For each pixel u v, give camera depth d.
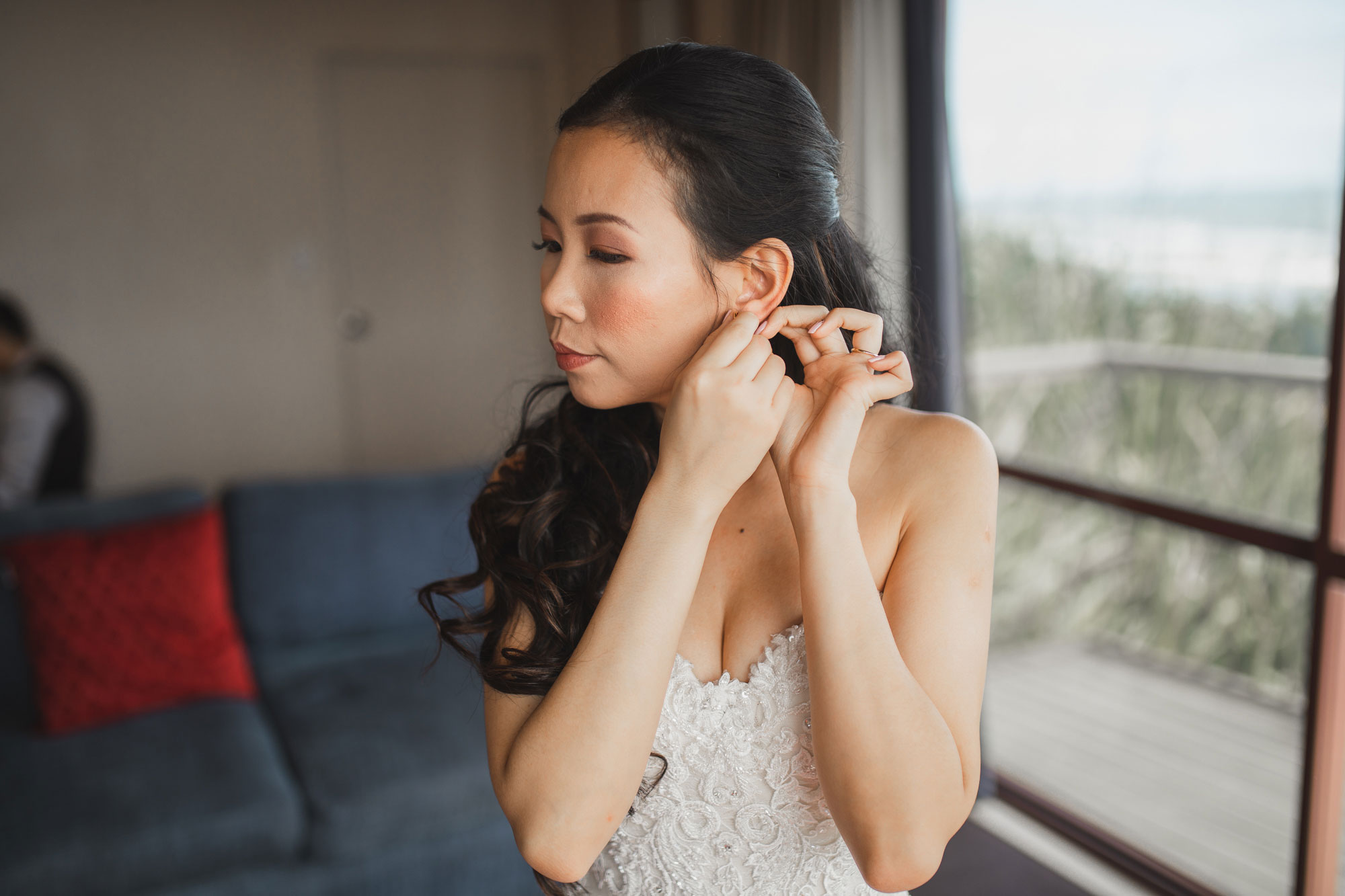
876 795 0.69
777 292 0.79
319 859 2.09
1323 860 2.00
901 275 2.59
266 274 4.47
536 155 4.85
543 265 0.82
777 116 0.77
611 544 0.92
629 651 0.74
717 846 0.85
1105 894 2.39
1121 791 2.93
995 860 2.54
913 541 0.78
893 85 2.62
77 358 4.24
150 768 2.16
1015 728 3.32
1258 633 3.39
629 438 0.97
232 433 4.52
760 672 0.83
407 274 4.71
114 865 1.91
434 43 4.59
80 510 2.65
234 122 4.33
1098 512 3.82
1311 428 3.22
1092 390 3.85
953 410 2.62
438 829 2.17
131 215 4.23
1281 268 3.30
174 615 2.49
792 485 0.73
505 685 0.85
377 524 2.89
